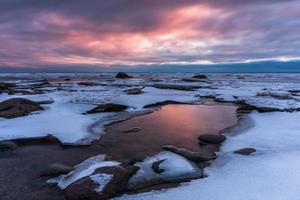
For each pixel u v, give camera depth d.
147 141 11.18
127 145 10.64
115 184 6.62
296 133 11.55
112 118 15.44
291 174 6.98
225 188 6.45
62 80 58.41
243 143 10.43
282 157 8.48
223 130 12.83
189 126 13.89
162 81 50.81
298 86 37.12
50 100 19.38
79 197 6.24
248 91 29.50
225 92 28.59
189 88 32.44
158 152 9.76
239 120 14.89
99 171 6.93
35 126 12.68
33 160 9.05
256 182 6.64
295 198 5.59
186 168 7.62
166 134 12.27
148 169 7.52
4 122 13.41
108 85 38.75
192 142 11.02
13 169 8.27
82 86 36.53
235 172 7.52
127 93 25.67
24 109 15.43
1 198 6.50
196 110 18.92
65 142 10.71
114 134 12.27
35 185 7.20
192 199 6.00
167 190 6.61
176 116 16.61
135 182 6.98
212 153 9.55
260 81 53.50
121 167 7.24
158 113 17.62
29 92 25.50
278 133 11.66
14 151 9.92
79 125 13.13
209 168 8.07
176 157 8.40
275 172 7.20
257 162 8.16
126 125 14.03
